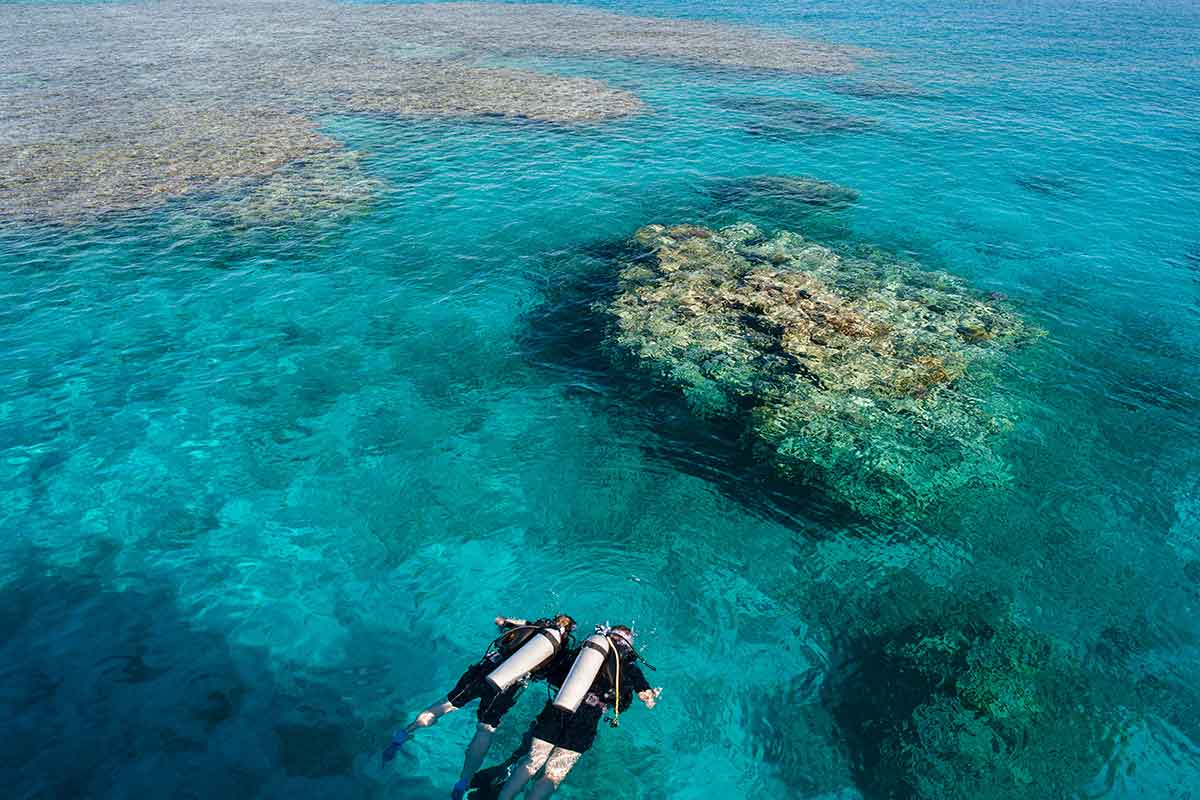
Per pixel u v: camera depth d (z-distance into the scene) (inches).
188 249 660.7
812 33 1886.1
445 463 405.4
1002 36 1838.1
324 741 256.4
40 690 269.7
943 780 244.4
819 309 543.2
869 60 1562.5
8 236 674.8
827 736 261.6
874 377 467.8
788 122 1109.7
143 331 531.5
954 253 681.6
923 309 558.6
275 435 426.0
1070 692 275.3
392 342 524.7
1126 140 1022.4
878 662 289.7
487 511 370.9
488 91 1248.2
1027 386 473.4
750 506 374.0
